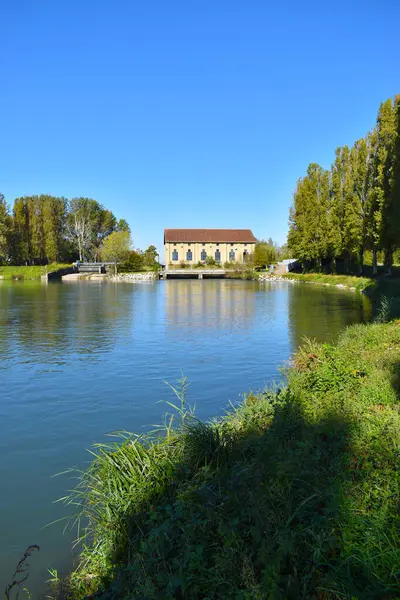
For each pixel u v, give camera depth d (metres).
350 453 5.26
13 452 7.79
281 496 4.33
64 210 97.94
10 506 5.98
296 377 10.18
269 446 5.24
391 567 3.41
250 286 54.66
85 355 15.32
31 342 17.62
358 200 45.19
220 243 94.31
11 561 4.88
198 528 4.26
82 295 40.41
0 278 71.56
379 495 4.21
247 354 15.30
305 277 62.41
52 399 10.67
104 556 4.64
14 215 83.81
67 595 4.34
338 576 3.41
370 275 46.59
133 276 75.12
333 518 3.91
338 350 12.27
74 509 5.87
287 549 3.51
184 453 6.16
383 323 16.27
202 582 3.65
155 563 4.04
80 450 7.84
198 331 20.19
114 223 115.31
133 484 5.59
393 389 7.87
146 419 9.29
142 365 13.88
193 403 10.25
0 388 11.59
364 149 45.47
